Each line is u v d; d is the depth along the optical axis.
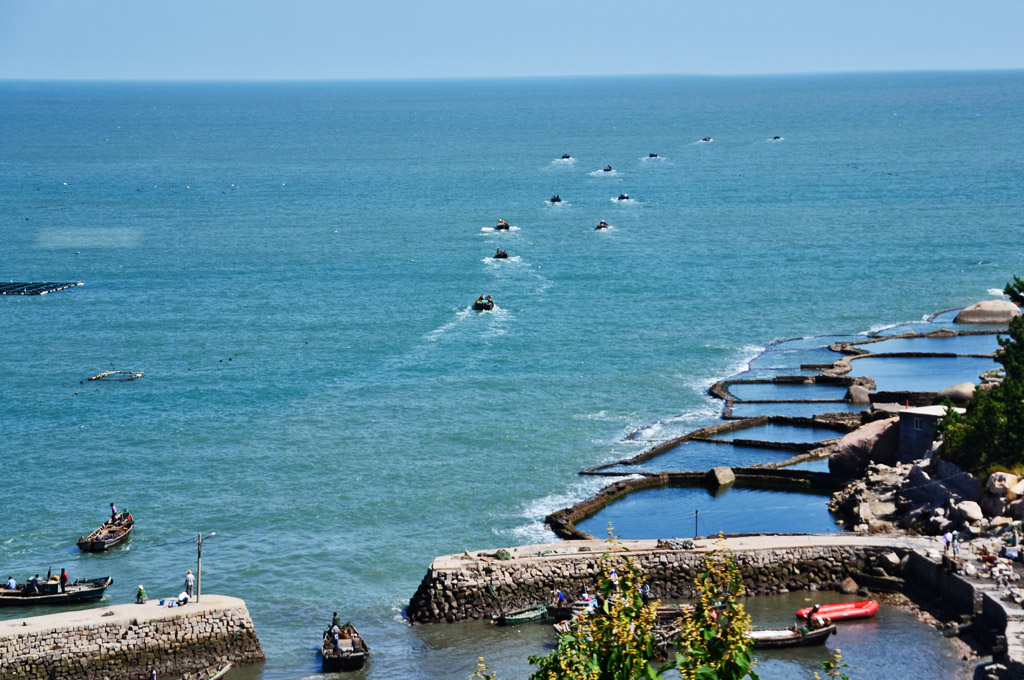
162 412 148.12
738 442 134.75
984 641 84.44
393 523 112.50
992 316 188.25
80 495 120.56
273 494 119.75
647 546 98.62
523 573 94.25
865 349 174.62
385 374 163.88
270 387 158.12
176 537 110.12
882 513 106.94
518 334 185.62
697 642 39.78
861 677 80.56
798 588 96.19
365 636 90.81
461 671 84.56
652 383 159.50
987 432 104.31
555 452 131.88
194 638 86.38
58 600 95.75
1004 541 94.50
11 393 156.62
